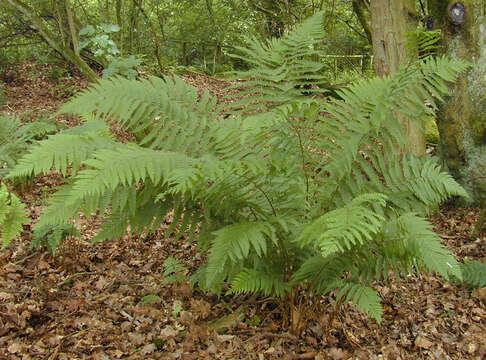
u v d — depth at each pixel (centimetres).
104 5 998
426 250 215
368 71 847
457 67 265
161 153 235
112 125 642
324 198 280
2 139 457
